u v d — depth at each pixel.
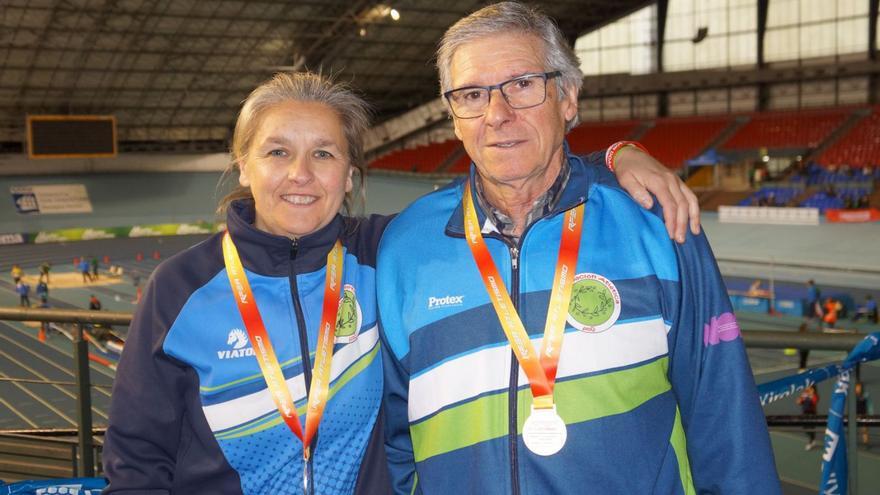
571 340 1.61
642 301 1.62
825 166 30.05
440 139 41.19
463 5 29.92
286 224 1.76
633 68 35.16
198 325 1.75
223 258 1.82
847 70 30.48
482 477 1.62
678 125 35.28
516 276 1.67
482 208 1.75
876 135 30.20
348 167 1.83
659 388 1.64
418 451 1.72
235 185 1.97
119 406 1.73
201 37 28.75
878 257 21.59
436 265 1.73
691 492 1.68
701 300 1.63
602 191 1.73
